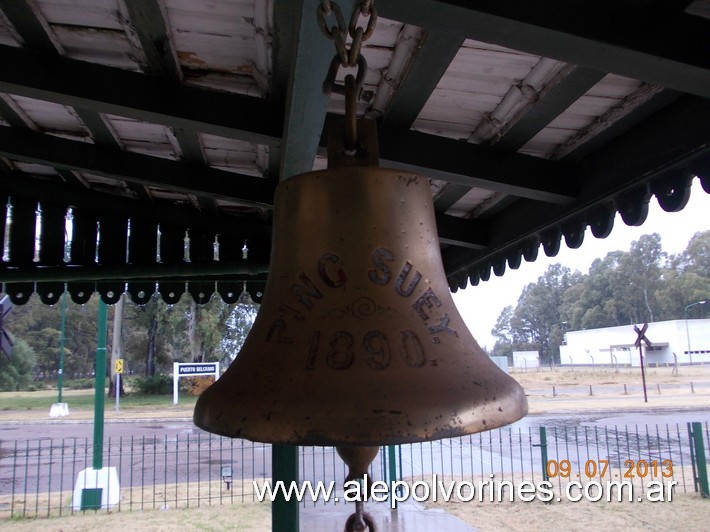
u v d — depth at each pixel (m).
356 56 1.02
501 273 3.54
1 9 1.94
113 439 15.50
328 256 1.09
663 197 2.20
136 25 1.97
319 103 1.64
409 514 7.05
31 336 47.50
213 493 8.62
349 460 1.04
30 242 3.66
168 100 2.26
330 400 0.86
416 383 0.90
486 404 0.89
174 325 32.75
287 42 1.93
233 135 2.34
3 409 27.47
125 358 39.12
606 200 2.50
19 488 9.58
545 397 26.78
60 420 21.00
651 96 2.08
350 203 1.11
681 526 6.70
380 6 1.42
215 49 2.12
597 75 2.00
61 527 6.83
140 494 8.65
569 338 61.94
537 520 6.94
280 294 1.11
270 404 0.88
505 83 2.22
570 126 2.42
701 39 1.53
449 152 2.54
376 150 1.18
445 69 2.05
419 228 1.15
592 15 1.48
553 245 2.95
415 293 1.07
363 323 1.00
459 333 1.06
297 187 1.15
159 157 3.14
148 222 3.84
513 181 2.57
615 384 35.34
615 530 6.55
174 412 23.72
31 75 2.16
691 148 2.00
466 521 6.82
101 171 3.03
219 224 3.90
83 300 3.86
